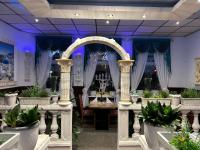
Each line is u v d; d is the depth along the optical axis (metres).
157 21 6.33
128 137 3.74
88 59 8.92
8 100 3.59
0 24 6.44
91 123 7.18
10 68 7.09
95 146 4.84
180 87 9.03
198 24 6.64
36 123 1.87
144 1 4.75
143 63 8.96
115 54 8.88
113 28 7.54
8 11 5.50
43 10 4.73
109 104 6.88
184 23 6.54
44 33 8.65
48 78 8.91
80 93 8.77
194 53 7.98
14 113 1.84
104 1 4.79
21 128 1.74
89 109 7.04
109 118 6.75
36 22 6.72
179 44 9.09
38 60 8.89
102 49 8.91
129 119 3.93
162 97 3.88
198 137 1.70
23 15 5.88
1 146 1.37
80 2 4.80
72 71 9.00
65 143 3.70
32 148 1.84
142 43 8.98
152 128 1.89
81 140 5.31
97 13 5.00
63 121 3.70
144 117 1.98
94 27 7.42
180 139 1.43
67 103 3.66
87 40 3.79
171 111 1.92
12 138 1.56
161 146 1.74
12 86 7.22
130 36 9.05
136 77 8.92
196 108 3.57
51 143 3.68
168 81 9.02
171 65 9.11
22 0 4.05
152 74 9.06
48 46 8.92
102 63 9.02
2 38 6.51
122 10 4.82
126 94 3.77
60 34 8.87
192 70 8.12
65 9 4.75
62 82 3.72
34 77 8.95
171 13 4.91
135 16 5.21
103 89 8.78
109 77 9.02
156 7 4.88
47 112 3.75
